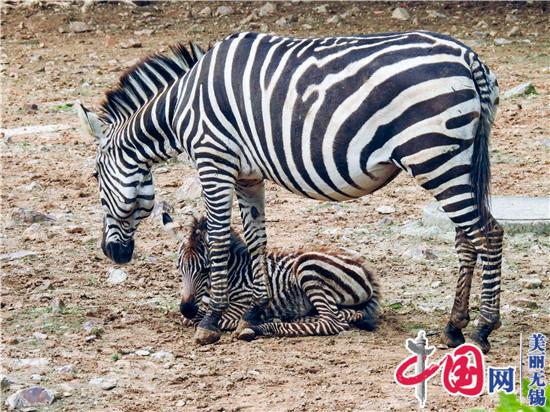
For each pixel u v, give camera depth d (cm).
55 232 1519
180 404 961
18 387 998
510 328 1148
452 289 1281
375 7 3077
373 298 1164
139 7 3162
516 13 2973
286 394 980
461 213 1019
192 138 1143
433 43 1020
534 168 1758
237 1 3180
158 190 1720
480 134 1026
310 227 1530
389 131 1023
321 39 1082
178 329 1168
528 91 2222
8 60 2705
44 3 3158
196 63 1165
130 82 1227
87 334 1138
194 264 1134
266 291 1157
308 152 1062
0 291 1275
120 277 1327
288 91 1066
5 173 1814
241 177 1145
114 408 956
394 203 1636
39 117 2184
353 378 1015
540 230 1459
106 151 1227
